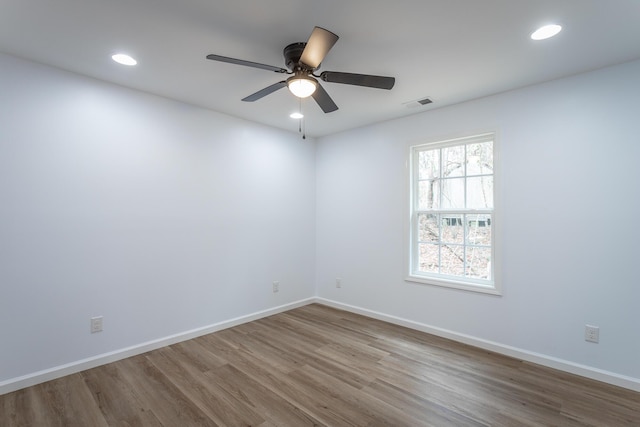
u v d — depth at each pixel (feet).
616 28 6.21
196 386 7.73
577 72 8.20
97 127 8.71
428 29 6.28
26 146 7.64
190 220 10.67
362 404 7.02
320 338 10.72
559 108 8.57
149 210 9.71
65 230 8.20
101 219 8.80
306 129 13.64
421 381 7.95
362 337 10.80
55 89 8.04
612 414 6.64
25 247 7.64
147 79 8.71
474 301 10.12
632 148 7.60
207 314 11.12
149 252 9.71
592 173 8.10
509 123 9.39
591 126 8.11
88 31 6.39
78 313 8.41
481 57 7.41
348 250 13.73
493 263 9.75
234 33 6.46
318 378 8.11
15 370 7.52
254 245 12.59
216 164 11.37
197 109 10.83
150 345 9.68
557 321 8.60
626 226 7.66
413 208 11.83
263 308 12.93
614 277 7.80
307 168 14.70
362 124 12.90
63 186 8.17
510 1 5.43
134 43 6.88
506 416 6.58
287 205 13.83
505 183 9.45
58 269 8.11
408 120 11.73
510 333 9.37
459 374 8.29
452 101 10.24
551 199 8.70
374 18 5.92
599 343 7.99
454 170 10.93
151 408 6.87
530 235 9.03
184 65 7.88
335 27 6.22
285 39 6.68
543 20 5.97
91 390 7.53
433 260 11.38
